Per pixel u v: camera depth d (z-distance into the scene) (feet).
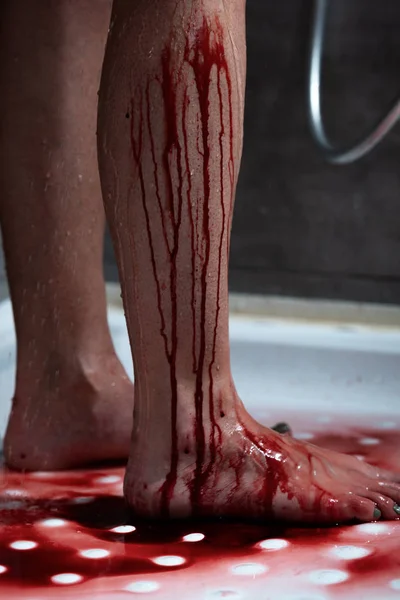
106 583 3.31
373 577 3.32
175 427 3.68
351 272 7.63
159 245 3.48
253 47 7.44
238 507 3.76
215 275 3.53
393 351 6.50
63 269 4.43
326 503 3.71
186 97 3.42
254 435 3.76
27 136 4.34
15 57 4.33
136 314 3.58
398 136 7.41
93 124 4.39
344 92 7.40
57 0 4.29
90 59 4.36
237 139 3.53
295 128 7.52
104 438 4.56
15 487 4.33
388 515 3.79
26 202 4.37
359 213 7.57
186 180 3.44
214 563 3.45
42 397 4.54
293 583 3.28
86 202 4.42
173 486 3.72
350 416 5.61
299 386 6.23
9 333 6.12
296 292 7.73
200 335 3.57
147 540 3.66
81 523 3.87
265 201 7.64
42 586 3.29
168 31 3.42
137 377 3.70
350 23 7.30
